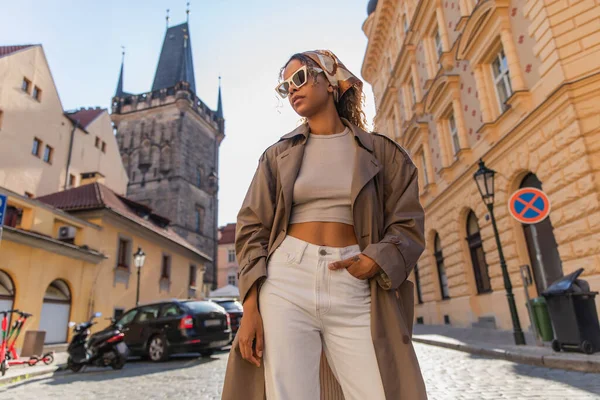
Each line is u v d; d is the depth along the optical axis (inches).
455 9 573.6
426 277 724.0
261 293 54.9
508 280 335.6
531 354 260.4
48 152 967.6
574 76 340.2
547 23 360.2
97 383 285.3
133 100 1916.8
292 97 64.0
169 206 1694.1
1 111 828.6
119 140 1859.0
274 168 62.6
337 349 53.4
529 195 296.5
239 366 52.8
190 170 1823.3
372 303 51.9
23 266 535.2
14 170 847.1
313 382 51.3
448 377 232.2
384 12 940.0
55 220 622.2
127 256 810.8
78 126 1085.8
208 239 1849.2
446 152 620.7
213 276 1829.5
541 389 185.6
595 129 325.1
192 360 414.3
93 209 734.5
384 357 49.6
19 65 884.6
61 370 371.9
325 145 61.5
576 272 258.2
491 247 486.6
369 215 55.7
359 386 51.3
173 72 2049.7
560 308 257.1
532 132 390.0
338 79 66.7
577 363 223.9
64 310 618.5
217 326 431.2
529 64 395.9
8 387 281.9
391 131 962.7
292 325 51.6
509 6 427.8
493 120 479.8
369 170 57.7
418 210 57.3
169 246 1001.5
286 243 56.4
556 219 362.3
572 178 340.5
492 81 487.5
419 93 743.1
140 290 844.6
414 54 761.0
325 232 56.0
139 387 259.1
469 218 572.7
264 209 59.7
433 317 694.5
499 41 454.0
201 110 2003.0
